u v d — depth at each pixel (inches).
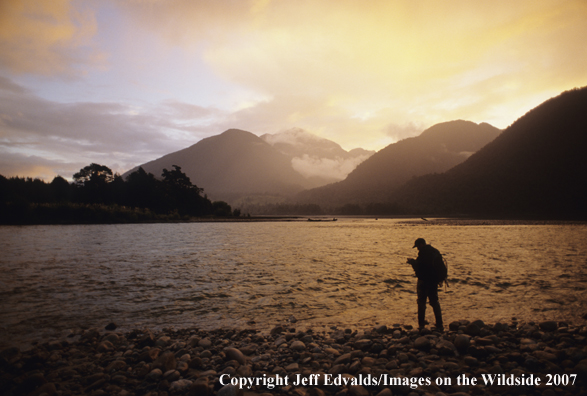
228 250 961.5
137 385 191.5
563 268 616.4
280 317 338.3
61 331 299.3
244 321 326.3
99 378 198.1
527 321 314.3
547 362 203.6
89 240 1262.3
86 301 396.5
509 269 606.2
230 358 225.1
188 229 2273.6
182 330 295.7
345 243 1227.9
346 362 215.3
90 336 278.7
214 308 370.6
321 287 470.3
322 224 3777.1
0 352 240.5
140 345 255.9
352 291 446.6
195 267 647.1
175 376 195.5
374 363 213.6
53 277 538.0
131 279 525.0
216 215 5305.1
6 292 437.1
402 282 502.6
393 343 250.4
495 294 422.0
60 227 2282.2
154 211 4128.9
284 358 227.9
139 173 4434.1
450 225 3331.7
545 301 387.9
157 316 343.0
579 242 1234.0
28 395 174.2
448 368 203.8
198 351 240.8
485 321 315.3
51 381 196.7
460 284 480.1
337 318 333.7
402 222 4424.2
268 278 534.3
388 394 168.9
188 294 431.2
